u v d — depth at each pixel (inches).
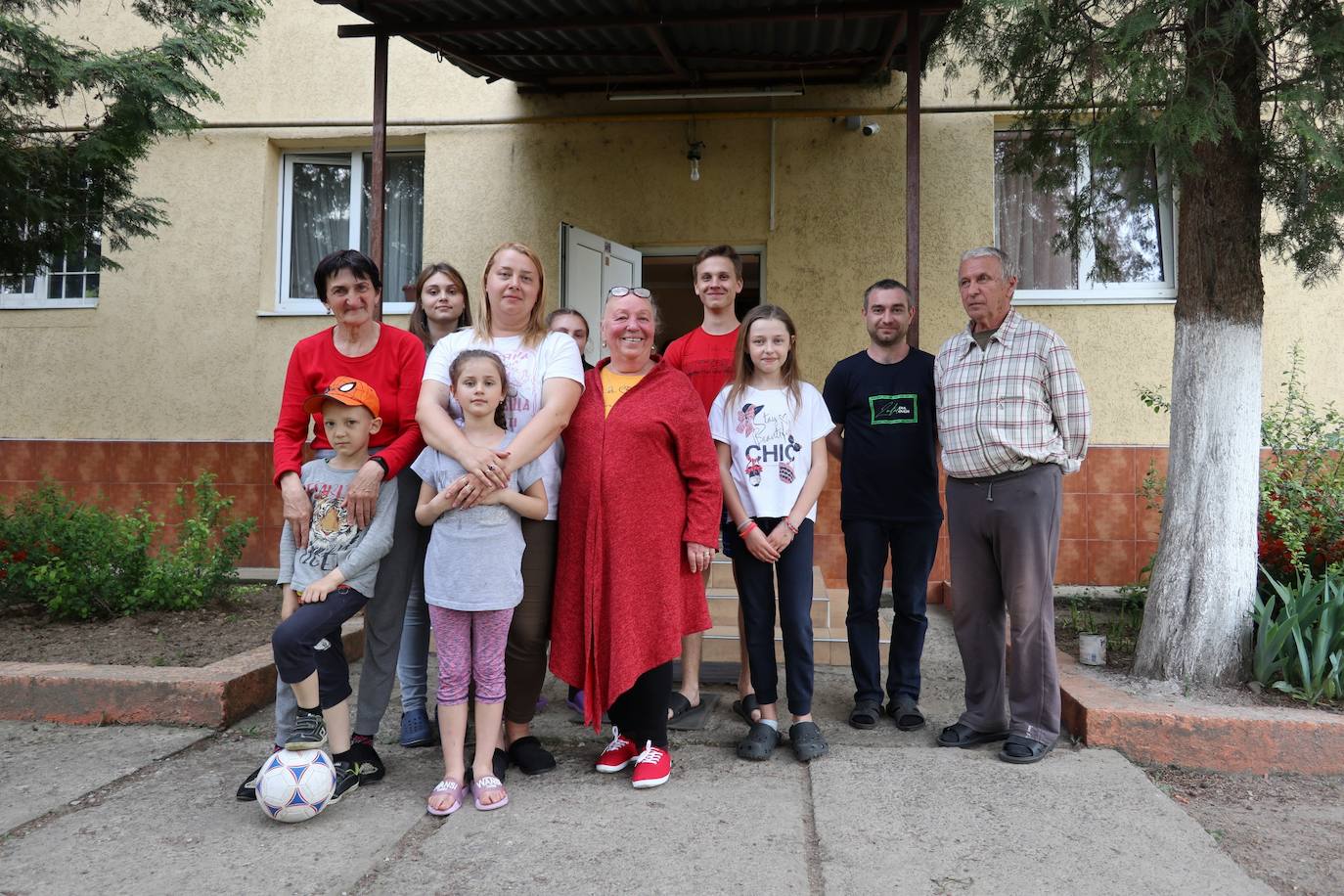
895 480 141.8
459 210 257.1
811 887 87.2
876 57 225.8
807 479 126.5
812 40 215.6
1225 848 100.0
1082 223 184.2
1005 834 98.7
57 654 158.2
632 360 120.1
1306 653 135.7
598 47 221.9
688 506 118.4
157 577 184.7
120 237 225.1
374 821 103.3
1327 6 125.3
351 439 110.0
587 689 111.1
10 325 271.3
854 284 245.6
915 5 180.1
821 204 247.1
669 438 117.3
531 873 89.7
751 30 209.3
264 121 263.7
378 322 124.4
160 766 121.1
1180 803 113.1
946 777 116.4
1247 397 144.2
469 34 210.8
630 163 252.4
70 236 207.5
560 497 117.2
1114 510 236.4
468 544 107.3
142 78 197.5
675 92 240.1
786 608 126.6
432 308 140.9
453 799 105.0
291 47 263.9
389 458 112.3
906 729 138.3
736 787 113.5
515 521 110.9
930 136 246.2
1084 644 154.5
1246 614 142.0
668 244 253.1
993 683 131.1
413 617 131.1
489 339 117.0
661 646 112.4
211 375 264.8
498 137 256.4
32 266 211.5
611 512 112.9
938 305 244.4
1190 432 146.1
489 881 88.0
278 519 259.9
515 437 108.6
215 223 265.7
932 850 94.7
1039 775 116.9
